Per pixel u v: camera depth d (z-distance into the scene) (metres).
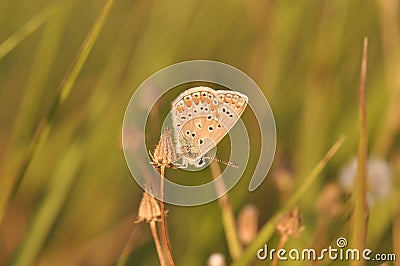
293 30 0.39
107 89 0.37
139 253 0.35
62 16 0.37
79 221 0.37
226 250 0.34
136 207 0.37
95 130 0.37
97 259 0.36
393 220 0.34
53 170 0.36
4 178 0.35
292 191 0.34
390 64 0.38
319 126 0.36
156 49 0.39
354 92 0.39
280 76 0.39
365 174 0.28
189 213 0.35
